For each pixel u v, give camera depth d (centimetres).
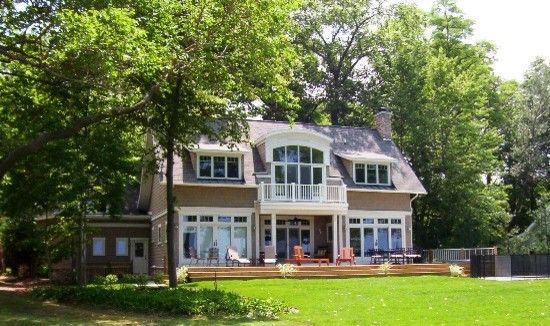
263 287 2441
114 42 1600
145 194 4128
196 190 3506
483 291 2241
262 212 3544
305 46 5175
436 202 4538
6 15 1755
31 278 3722
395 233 3947
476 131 4519
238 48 1912
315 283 2578
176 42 1839
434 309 1767
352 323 1508
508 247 4619
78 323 1524
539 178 5394
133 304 1836
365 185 3881
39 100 2077
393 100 4809
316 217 3906
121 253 4091
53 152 2323
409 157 4712
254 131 3894
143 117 2322
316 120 5494
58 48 1716
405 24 5047
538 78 5353
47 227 3155
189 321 1570
